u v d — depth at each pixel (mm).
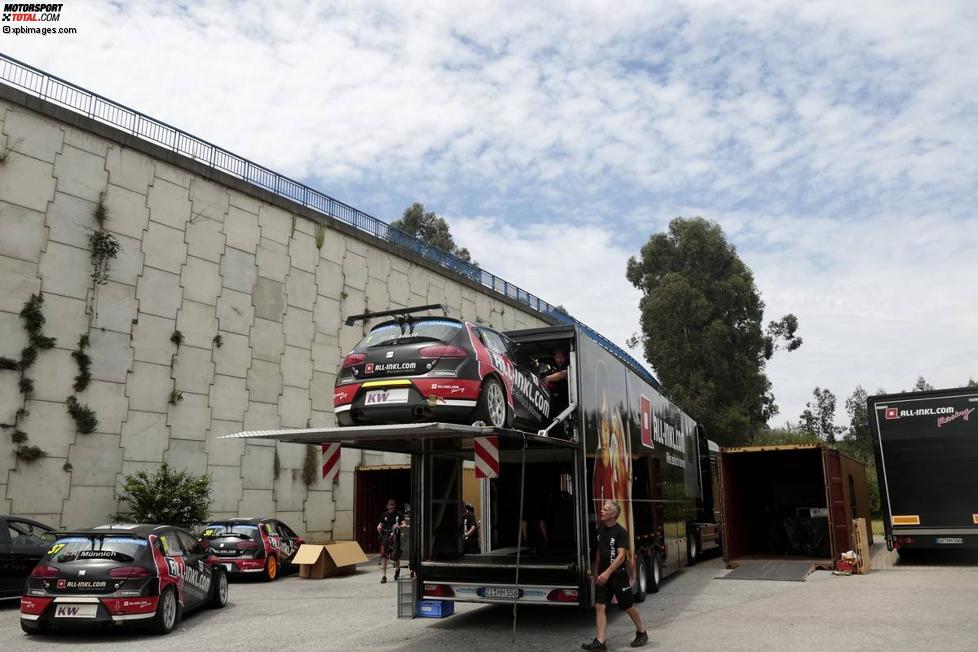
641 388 13391
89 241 17266
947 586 13125
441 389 8016
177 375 19016
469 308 32531
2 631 10094
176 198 19562
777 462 21359
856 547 16031
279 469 21906
